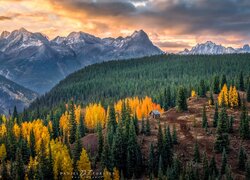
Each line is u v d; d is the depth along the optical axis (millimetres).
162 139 120125
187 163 115500
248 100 178875
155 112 169875
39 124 178750
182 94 176000
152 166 115688
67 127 171375
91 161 123500
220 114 129375
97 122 173125
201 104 183125
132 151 117500
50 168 112000
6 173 113188
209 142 134000
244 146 127812
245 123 134125
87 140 147375
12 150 140500
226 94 171875
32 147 141750
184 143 134000
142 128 144750
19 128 168000
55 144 126812
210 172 106438
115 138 121250
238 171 113000
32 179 112062
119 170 117875
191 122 156625
